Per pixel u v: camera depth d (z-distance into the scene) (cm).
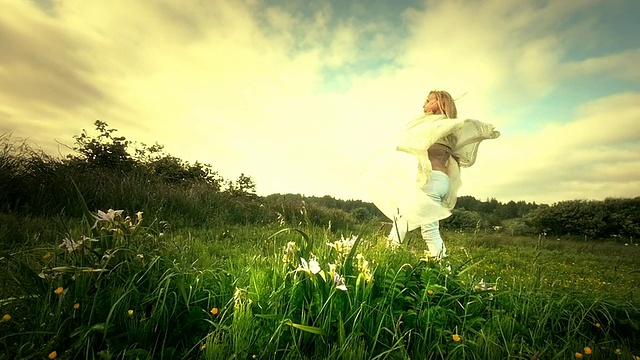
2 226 390
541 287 290
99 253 214
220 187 1297
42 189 586
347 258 239
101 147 969
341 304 208
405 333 195
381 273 249
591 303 271
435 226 457
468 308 238
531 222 2566
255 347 181
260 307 207
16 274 217
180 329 198
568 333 224
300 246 260
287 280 224
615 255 1011
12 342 167
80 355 167
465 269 282
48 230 386
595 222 2277
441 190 473
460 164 523
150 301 203
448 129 447
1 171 578
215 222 705
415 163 495
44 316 175
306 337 194
